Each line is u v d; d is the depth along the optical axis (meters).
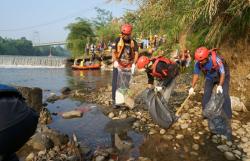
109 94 9.45
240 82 7.05
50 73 22.48
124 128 6.04
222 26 6.95
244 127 5.75
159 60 6.11
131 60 7.11
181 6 7.31
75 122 6.55
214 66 5.32
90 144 5.25
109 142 5.34
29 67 33.22
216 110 5.36
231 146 5.05
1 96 1.85
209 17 6.64
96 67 25.22
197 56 5.34
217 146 5.06
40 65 35.53
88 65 26.16
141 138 5.50
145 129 5.95
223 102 5.37
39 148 4.88
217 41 7.31
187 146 5.10
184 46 8.42
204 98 5.58
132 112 7.01
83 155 4.71
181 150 4.96
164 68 6.07
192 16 6.71
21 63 36.16
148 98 5.91
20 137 1.85
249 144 5.09
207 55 5.32
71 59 35.19
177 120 6.07
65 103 8.63
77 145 4.96
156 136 5.56
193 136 5.45
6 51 135.12
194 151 4.92
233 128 5.69
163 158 4.68
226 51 7.25
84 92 10.42
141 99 7.57
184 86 8.74
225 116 5.42
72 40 40.62
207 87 5.59
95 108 7.81
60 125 6.33
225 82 5.45
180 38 8.51
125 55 7.06
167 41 8.87
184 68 9.67
